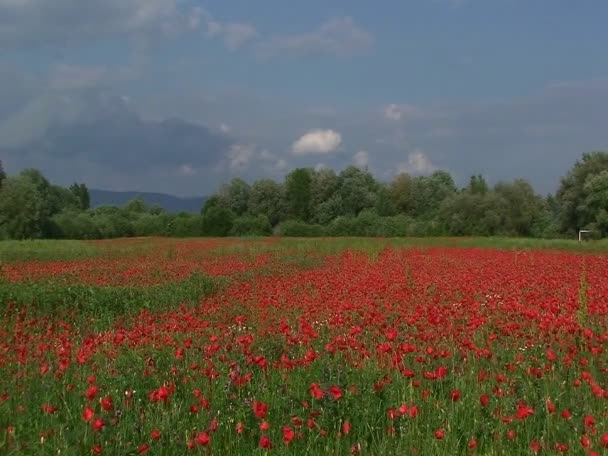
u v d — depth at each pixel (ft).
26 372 26.22
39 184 310.04
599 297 41.39
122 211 329.31
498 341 30.37
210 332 33.40
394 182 330.54
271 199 306.76
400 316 34.94
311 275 65.98
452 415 21.01
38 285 55.72
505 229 236.84
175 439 19.70
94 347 30.35
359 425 20.77
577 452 18.78
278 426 21.01
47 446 18.48
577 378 24.58
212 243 150.20
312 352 24.95
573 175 242.78
